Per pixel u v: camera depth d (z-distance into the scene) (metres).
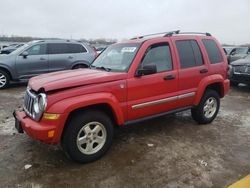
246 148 4.30
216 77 5.29
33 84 3.83
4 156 3.95
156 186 3.21
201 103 5.18
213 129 5.16
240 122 5.64
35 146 4.30
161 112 4.60
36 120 3.53
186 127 5.25
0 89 9.40
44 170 3.56
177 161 3.82
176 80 4.64
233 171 3.55
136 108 4.17
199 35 5.31
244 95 8.62
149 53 4.36
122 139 4.61
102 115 3.79
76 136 3.57
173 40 4.75
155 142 4.49
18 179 3.34
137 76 4.12
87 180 3.33
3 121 5.54
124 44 4.77
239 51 16.72
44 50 9.97
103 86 3.76
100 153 3.82
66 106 3.39
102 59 4.98
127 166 3.67
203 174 3.47
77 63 10.51
